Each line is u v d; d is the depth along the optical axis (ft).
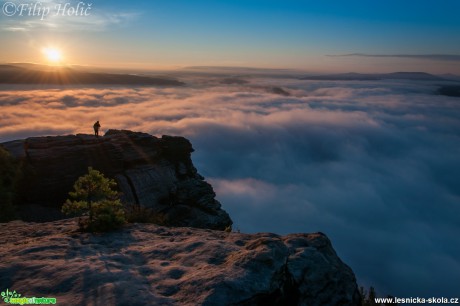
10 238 39.32
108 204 41.50
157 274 28.07
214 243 33.86
